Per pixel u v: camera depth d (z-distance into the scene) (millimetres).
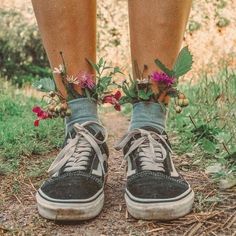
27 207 720
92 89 720
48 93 729
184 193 651
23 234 642
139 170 672
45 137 1084
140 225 642
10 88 1776
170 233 625
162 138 704
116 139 1126
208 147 843
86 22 711
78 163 682
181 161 887
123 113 1475
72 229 643
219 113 1071
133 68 714
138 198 644
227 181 749
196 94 1274
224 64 1554
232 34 2801
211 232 627
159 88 705
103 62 787
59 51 712
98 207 660
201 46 2752
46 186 667
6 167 883
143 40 696
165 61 701
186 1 696
